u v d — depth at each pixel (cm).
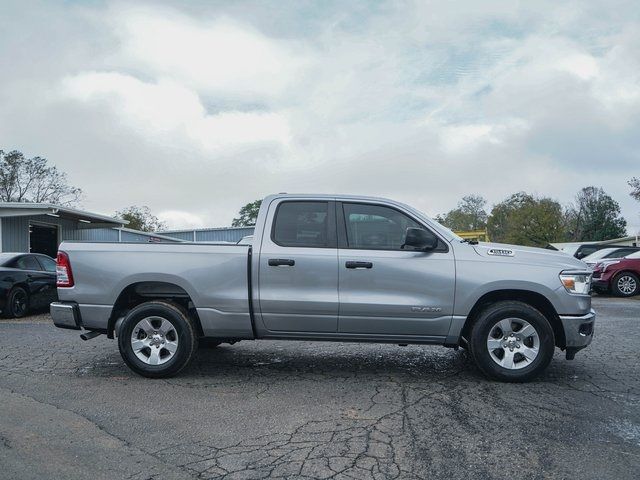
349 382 586
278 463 375
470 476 356
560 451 396
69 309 606
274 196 619
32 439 418
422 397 528
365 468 367
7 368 650
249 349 770
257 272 593
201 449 400
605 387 564
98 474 358
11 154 5181
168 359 598
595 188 8194
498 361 579
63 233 2420
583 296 580
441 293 579
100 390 554
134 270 602
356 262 584
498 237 7656
